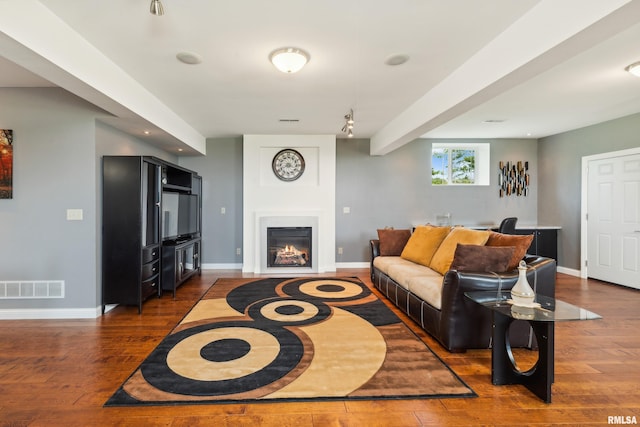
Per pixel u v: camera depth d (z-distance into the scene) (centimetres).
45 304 346
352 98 375
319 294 430
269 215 570
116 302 357
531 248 577
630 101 402
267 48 257
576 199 549
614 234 489
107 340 286
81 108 344
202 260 608
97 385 214
